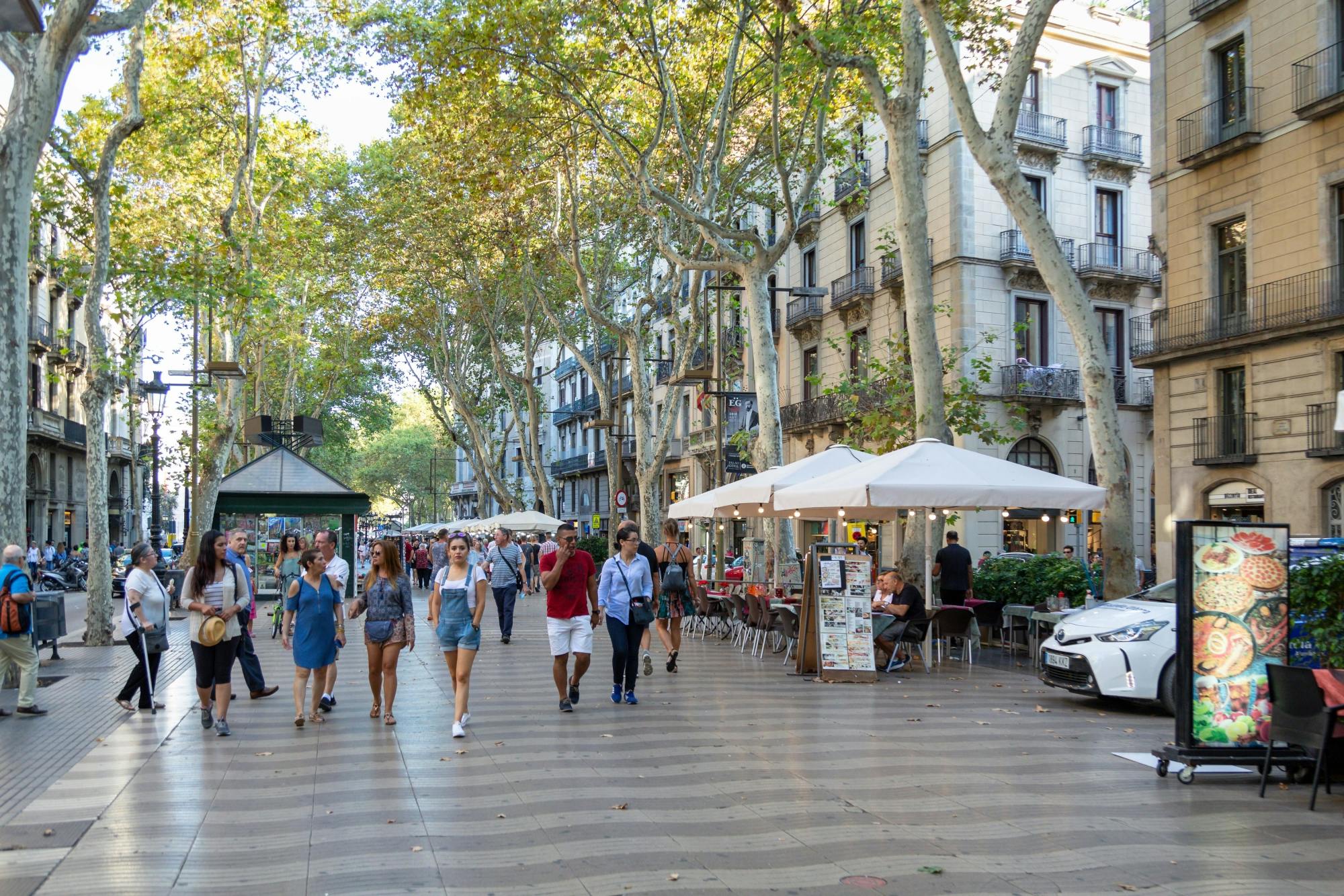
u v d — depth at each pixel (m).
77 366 19.22
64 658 15.36
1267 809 6.46
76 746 8.66
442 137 22.77
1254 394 20.80
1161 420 23.33
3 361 12.12
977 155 13.76
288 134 22.38
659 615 13.49
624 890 4.90
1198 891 4.89
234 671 13.80
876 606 14.33
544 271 32.00
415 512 108.38
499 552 17.69
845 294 32.53
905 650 14.32
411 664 14.35
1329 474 18.98
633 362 27.47
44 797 6.81
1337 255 19.27
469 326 40.34
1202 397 22.11
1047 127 29.38
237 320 21.17
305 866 5.29
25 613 10.23
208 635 8.92
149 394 30.67
